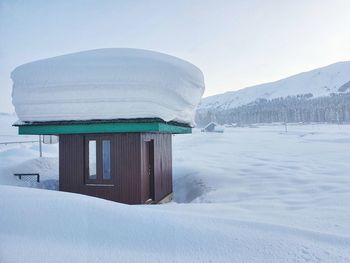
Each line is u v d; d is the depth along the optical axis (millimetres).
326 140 47656
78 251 3598
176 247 3867
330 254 3910
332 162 19484
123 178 9375
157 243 3934
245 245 4008
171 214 4945
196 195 12375
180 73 9117
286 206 8227
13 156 21406
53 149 32656
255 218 6195
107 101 8867
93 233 4062
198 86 10484
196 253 3750
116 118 8938
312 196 9812
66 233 4000
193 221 4691
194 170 16031
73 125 9273
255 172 15156
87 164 9750
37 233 3939
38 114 9336
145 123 8828
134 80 8688
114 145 9477
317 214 6879
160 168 11156
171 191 12844
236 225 4664
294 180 12750
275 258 3721
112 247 3760
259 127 125750
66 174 9805
